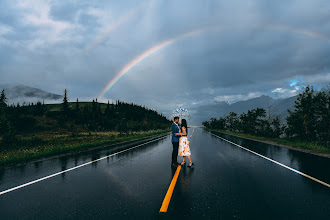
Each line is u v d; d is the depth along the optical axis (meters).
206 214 3.37
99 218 3.27
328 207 3.62
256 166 7.35
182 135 7.68
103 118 80.06
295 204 3.76
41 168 7.42
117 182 5.39
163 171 6.69
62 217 3.32
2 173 6.68
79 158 9.70
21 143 18.08
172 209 3.59
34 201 4.05
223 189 4.71
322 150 11.22
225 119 60.25
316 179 5.48
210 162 8.30
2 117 18.97
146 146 15.34
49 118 89.00
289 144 14.91
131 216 3.32
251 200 3.99
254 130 29.28
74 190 4.73
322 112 14.68
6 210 3.62
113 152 11.85
